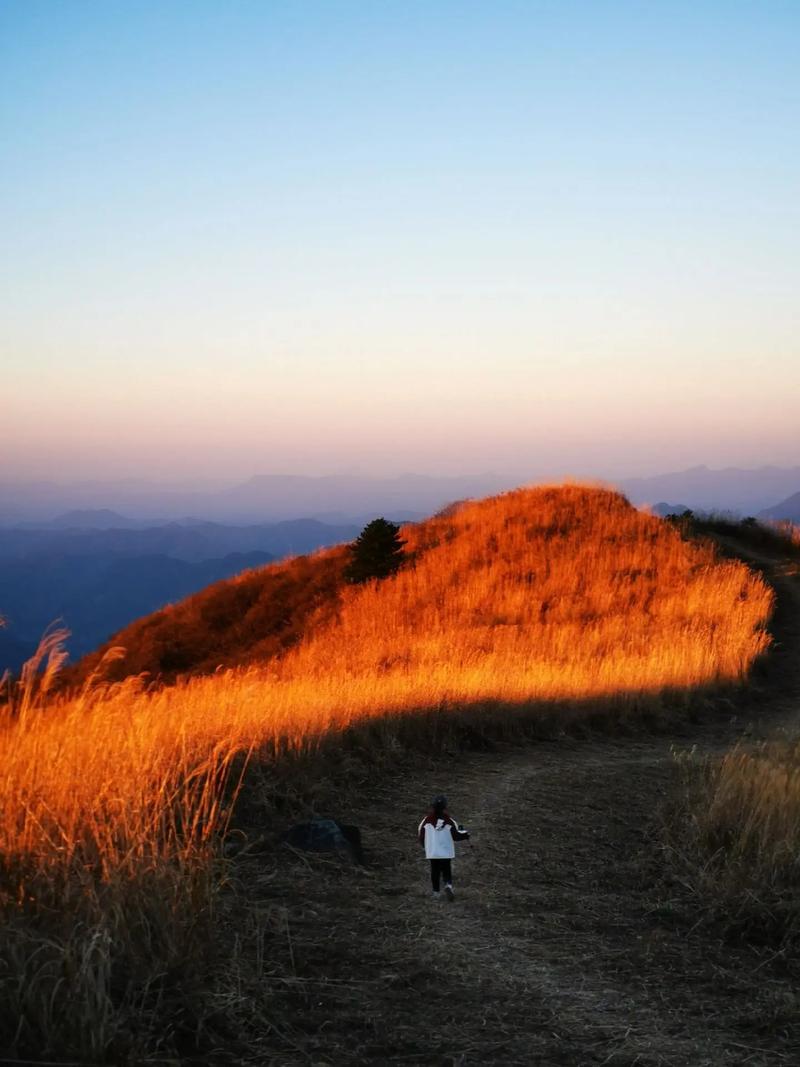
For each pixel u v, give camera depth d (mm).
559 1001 5086
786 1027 4828
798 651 26703
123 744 7727
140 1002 4145
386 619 30469
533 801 11539
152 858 5129
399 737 13977
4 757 6023
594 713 18297
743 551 44094
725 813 8695
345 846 7988
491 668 19453
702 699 20828
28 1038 3590
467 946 5945
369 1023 4508
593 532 38750
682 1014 4988
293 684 16219
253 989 4617
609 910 7117
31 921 4402
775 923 6512
